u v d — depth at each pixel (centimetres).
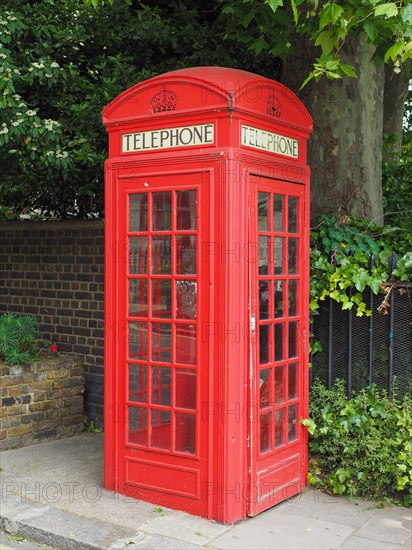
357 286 516
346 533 447
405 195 830
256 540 433
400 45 502
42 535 450
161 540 430
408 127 1143
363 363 536
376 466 503
